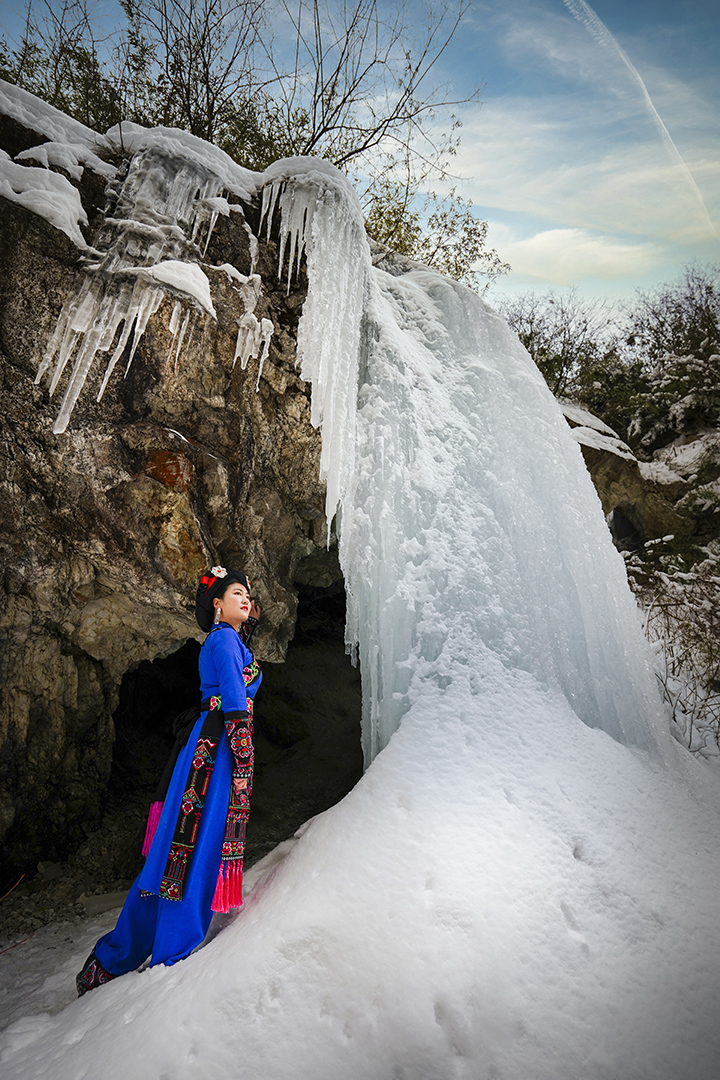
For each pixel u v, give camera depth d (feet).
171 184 10.32
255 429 11.05
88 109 14.61
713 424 25.55
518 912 6.69
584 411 25.21
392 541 10.25
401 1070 5.61
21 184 9.28
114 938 7.73
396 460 10.78
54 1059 6.31
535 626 10.06
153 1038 6.05
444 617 9.87
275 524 11.70
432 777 8.09
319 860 7.47
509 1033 5.84
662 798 8.82
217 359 10.44
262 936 6.72
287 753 17.63
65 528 9.78
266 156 16.21
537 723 9.00
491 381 12.12
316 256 10.87
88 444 9.54
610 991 6.26
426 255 21.38
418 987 6.05
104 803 13.98
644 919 7.00
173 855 7.30
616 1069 5.71
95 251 9.53
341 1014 5.98
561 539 11.12
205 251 10.46
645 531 23.25
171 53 14.88
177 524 9.77
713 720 13.23
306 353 10.68
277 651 12.39
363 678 10.46
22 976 8.82
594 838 7.73
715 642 16.55
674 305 31.14
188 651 18.79
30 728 11.78
